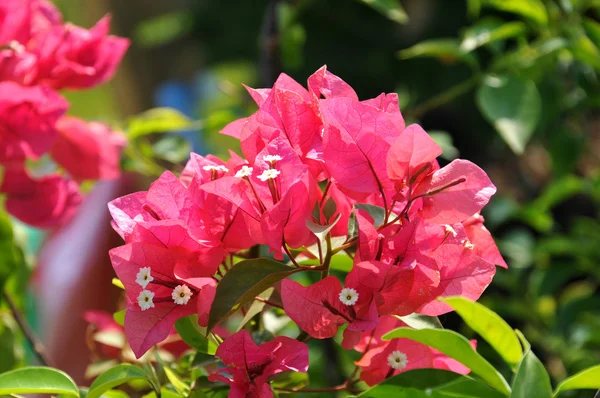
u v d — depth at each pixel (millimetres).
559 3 1400
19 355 1162
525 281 1959
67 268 1496
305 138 958
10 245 1115
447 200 940
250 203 943
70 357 1462
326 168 946
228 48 3979
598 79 1511
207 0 3926
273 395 956
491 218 1768
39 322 1442
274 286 983
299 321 932
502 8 1383
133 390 1154
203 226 956
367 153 942
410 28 3531
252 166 957
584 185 1609
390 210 941
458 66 3174
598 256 1712
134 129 1274
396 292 937
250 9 3861
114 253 938
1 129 1122
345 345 935
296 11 1490
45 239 1536
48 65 1145
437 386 939
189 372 1036
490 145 3326
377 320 919
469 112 3209
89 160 1215
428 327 936
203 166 970
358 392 1021
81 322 1467
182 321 976
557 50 1282
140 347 931
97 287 1508
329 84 973
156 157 1307
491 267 941
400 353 965
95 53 1167
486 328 961
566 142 1566
